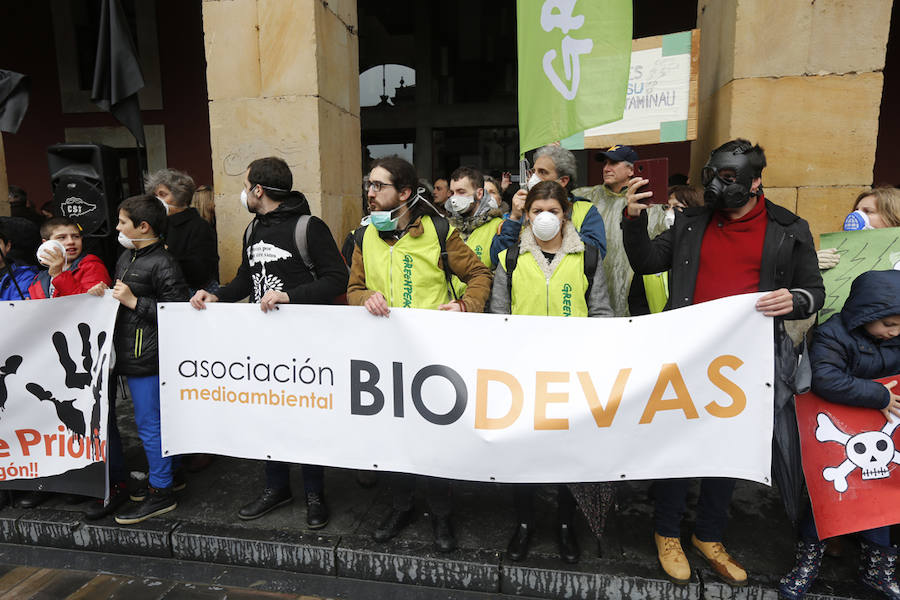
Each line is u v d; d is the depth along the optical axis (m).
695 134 3.30
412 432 2.25
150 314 2.51
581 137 3.57
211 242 3.17
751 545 2.36
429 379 2.20
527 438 2.15
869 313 1.94
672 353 2.05
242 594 2.34
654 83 3.35
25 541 2.66
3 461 2.67
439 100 8.08
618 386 2.09
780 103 3.12
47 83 7.67
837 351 2.02
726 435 2.04
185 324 2.42
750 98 3.13
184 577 2.44
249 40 3.60
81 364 2.57
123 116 3.34
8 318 2.55
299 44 3.54
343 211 4.04
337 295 2.44
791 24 3.04
